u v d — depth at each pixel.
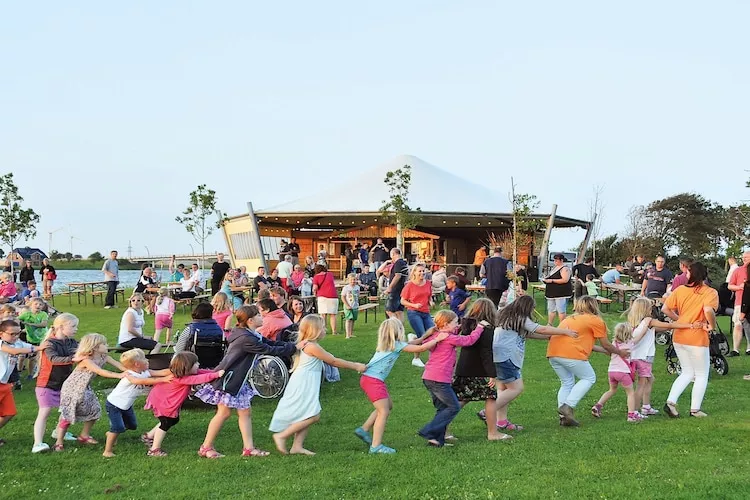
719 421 6.78
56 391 6.25
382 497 4.71
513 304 6.58
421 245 34.34
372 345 12.19
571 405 6.72
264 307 8.78
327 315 14.14
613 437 6.23
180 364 5.89
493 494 4.71
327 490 4.87
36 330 9.65
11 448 6.18
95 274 63.47
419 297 9.97
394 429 6.80
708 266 27.80
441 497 4.69
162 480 5.20
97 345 6.18
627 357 6.94
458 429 6.76
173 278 22.33
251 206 27.84
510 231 32.22
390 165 32.16
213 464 5.59
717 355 9.23
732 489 4.70
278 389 8.17
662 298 12.21
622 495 4.63
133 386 6.05
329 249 35.22
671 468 5.23
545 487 4.84
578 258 30.92
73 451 6.06
